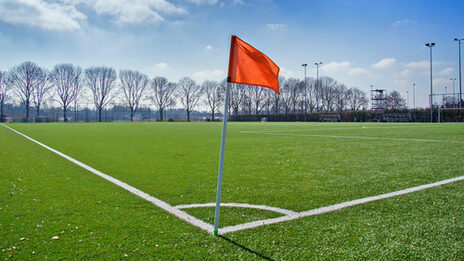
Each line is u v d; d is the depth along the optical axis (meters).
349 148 9.49
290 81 81.19
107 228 2.91
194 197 4.01
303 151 8.89
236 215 3.29
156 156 8.01
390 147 9.57
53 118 64.62
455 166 6.08
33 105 65.50
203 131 21.52
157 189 4.45
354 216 3.22
